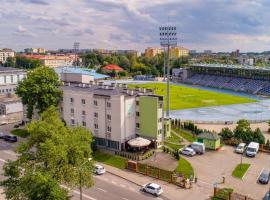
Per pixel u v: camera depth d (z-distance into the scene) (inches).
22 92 4274.1
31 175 1951.3
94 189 2881.4
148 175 3201.3
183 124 4992.6
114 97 3791.8
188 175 3186.5
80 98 4146.2
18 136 4495.6
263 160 3681.1
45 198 1846.7
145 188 2827.3
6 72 7514.8
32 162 2143.2
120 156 3686.0
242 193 2837.1
